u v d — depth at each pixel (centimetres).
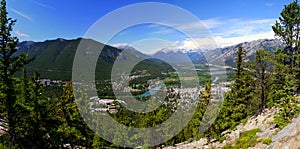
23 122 2278
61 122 2572
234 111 3606
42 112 2392
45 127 2427
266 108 3631
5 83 2102
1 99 2105
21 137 2273
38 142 2386
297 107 2397
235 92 3741
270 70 3638
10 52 2095
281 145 1789
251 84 3778
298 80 3512
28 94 2455
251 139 2395
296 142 1639
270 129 2492
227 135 3184
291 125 2119
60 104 2686
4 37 2047
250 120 3412
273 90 3609
